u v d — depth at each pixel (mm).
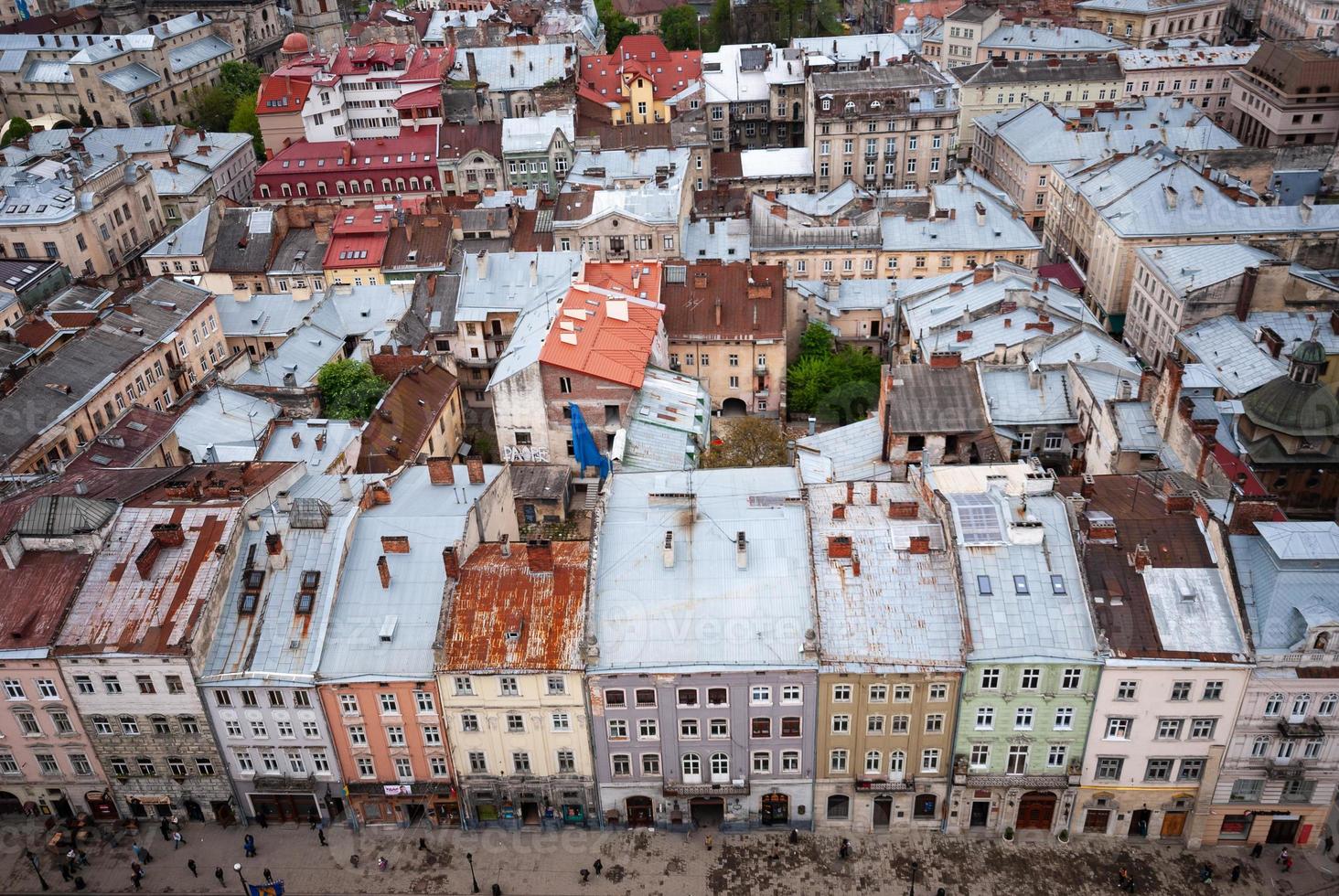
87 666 78938
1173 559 78875
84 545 82938
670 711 79125
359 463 105875
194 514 84812
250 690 79500
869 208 159750
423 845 84438
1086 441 102375
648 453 114312
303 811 86938
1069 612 77000
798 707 78500
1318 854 80812
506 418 119812
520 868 82375
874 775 81812
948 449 103812
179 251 164000
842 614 79250
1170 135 181250
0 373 117625
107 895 81125
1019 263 153125
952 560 80125
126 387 122125
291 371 130500
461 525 86375
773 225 157375
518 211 166125
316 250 164500
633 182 171375
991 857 81500
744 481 89750
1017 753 79750
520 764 82812
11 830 86750
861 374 133875
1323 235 145375
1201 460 87250
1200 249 134750
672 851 83188
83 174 175875
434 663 78438
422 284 146875
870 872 80812
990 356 112062
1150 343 140500
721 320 135500
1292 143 199625
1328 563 74938
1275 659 73312
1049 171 182875
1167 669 74188
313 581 82750
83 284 137750
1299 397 110000
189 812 87125
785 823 85000
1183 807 80688
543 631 79375
